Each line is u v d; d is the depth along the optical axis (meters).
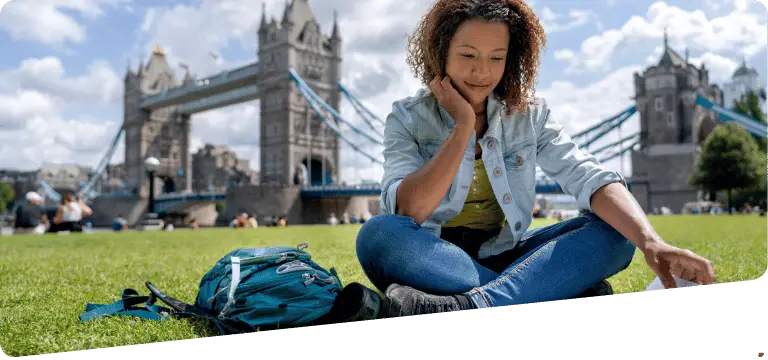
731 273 2.54
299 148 75.50
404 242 1.55
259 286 1.60
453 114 1.69
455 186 1.84
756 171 32.84
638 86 48.94
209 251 6.16
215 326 1.63
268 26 77.62
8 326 1.75
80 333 1.61
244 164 106.00
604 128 50.06
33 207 20.94
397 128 1.91
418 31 1.93
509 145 1.95
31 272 3.77
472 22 1.67
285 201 61.00
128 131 94.69
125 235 13.12
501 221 2.02
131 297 1.95
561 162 1.90
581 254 1.62
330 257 4.46
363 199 67.81
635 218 1.61
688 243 5.24
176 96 86.56
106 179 90.31
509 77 1.88
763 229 8.01
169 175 95.25
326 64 80.00
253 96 79.31
